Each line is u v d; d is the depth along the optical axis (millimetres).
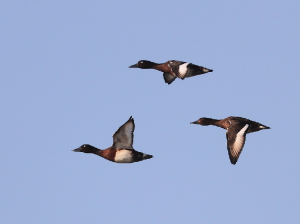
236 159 24812
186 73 27453
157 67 28891
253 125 26344
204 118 27875
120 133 24641
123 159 25203
